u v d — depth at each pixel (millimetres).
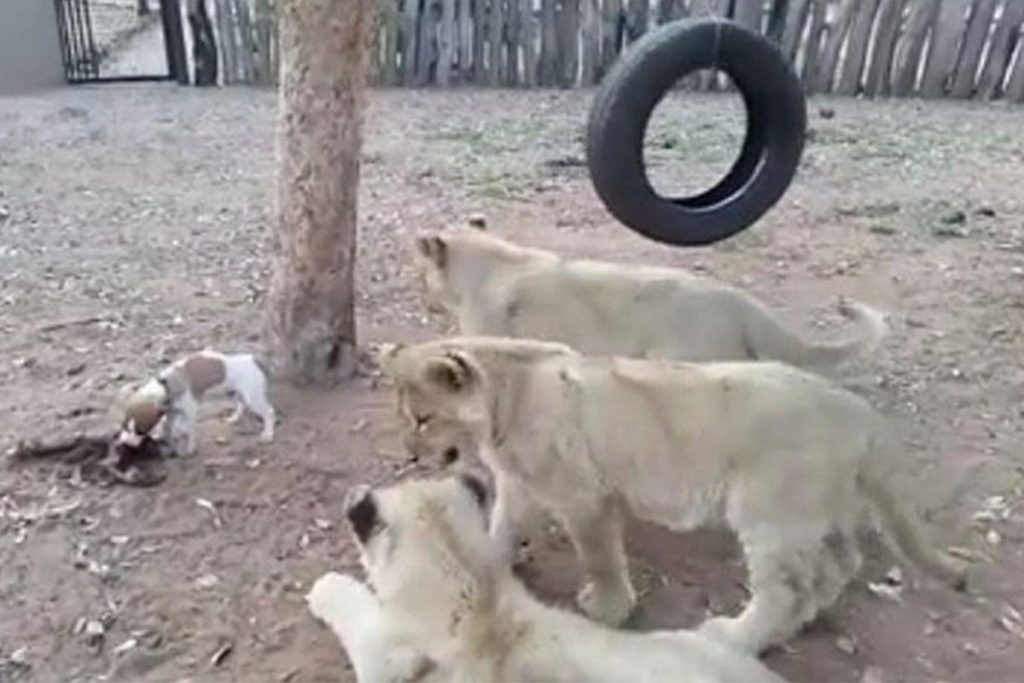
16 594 2236
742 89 3182
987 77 7082
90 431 2795
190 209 4852
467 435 2125
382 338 3369
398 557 1797
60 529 2422
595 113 3070
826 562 2061
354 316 3123
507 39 7359
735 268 4113
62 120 6516
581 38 7309
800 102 3211
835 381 2975
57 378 3141
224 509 2506
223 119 6602
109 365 3227
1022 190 5152
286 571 2318
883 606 2234
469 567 1762
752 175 3256
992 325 3619
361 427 2838
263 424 2783
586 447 2078
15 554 2344
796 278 4020
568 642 1703
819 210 4793
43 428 2820
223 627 2160
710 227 3217
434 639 1750
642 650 1702
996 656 2121
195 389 2672
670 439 2027
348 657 2035
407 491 1854
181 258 4184
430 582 1766
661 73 3031
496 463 2146
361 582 2207
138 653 2092
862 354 2770
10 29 7277
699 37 3047
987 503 2602
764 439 1979
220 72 7539
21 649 2098
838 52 7129
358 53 2842
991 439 2898
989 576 2342
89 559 2336
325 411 2912
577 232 4500
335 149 2889
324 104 2850
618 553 2178
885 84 7168
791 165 3262
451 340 2303
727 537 2426
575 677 1653
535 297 2602
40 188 5137
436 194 5027
